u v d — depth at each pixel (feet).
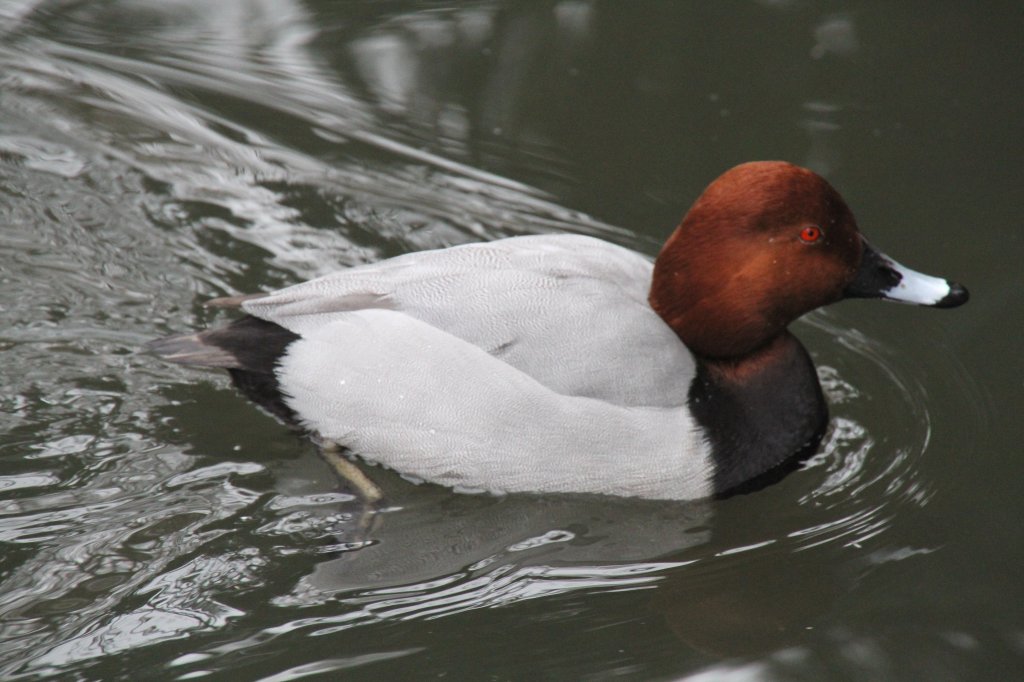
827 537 27.17
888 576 25.96
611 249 28.78
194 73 43.50
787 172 26.48
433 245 36.58
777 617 24.97
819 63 43.57
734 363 27.96
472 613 24.89
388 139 40.68
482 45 44.98
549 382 25.98
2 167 37.96
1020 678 23.11
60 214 36.35
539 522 27.45
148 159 39.11
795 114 41.14
